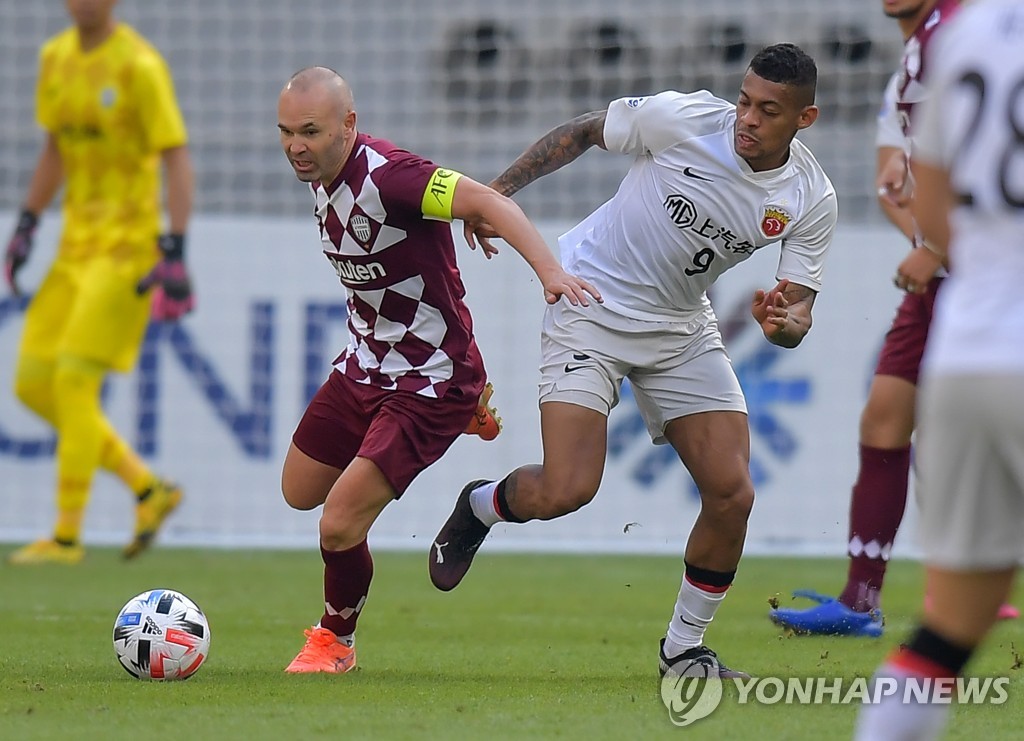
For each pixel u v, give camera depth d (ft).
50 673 55.93
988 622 33.47
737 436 56.75
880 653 65.77
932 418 32.35
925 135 33.78
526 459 115.34
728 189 55.52
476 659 62.95
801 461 113.91
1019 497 32.65
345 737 42.34
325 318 115.03
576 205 145.07
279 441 115.55
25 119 153.28
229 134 151.12
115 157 98.94
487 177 151.84
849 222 144.66
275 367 115.14
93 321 99.45
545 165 59.16
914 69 65.10
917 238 68.08
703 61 150.82
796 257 57.00
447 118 155.02
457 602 87.76
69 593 87.81
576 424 56.75
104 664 58.75
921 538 34.32
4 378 114.21
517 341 114.83
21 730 43.19
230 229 114.52
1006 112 31.42
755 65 53.83
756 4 150.20
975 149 31.68
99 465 103.76
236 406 115.34
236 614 79.71
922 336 71.82
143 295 100.42
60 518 104.47
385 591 93.15
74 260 100.68
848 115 145.89
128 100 97.71
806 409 113.80
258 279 114.73
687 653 57.31
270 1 153.28
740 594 93.50
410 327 55.83
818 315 113.50
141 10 152.35
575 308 57.47
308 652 57.41
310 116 52.90
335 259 55.98
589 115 59.00
